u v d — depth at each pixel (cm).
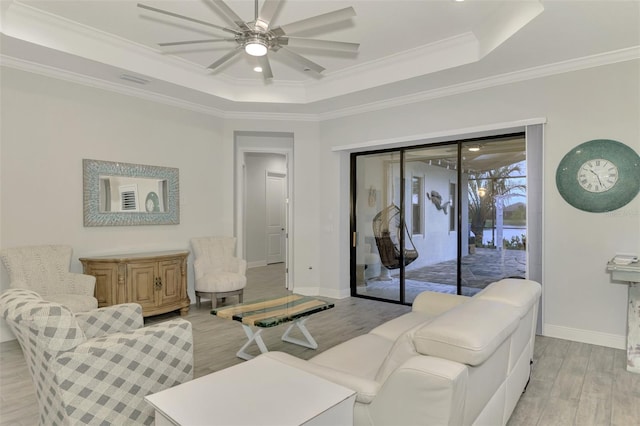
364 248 592
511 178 454
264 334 412
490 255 469
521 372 242
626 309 357
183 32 389
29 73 402
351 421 156
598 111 369
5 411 251
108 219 461
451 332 153
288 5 331
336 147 577
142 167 493
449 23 362
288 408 144
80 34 385
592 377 298
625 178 355
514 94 418
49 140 416
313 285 606
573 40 337
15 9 342
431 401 137
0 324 381
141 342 202
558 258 390
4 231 385
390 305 540
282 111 583
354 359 223
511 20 329
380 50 421
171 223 522
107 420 191
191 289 546
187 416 138
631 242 354
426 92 480
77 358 182
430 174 521
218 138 584
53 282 386
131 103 484
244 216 891
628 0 274
